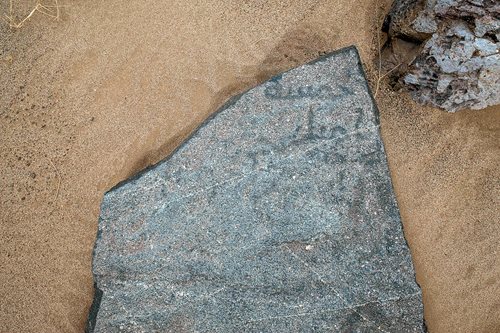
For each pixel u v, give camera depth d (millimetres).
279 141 735
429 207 806
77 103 808
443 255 799
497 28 723
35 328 760
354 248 718
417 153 816
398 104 826
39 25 823
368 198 728
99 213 758
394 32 807
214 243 715
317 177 728
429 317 785
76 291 768
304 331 704
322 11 836
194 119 803
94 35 821
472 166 818
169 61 815
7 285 769
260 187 725
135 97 808
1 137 800
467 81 769
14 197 789
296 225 719
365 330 707
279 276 712
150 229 720
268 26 831
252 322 705
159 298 709
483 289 795
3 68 812
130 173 792
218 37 824
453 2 731
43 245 779
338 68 757
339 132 739
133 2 829
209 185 727
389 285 714
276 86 750
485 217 811
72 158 798
